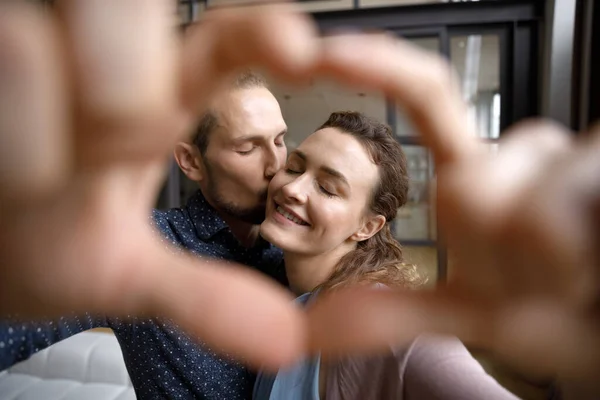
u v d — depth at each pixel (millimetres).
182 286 130
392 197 922
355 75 108
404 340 113
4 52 85
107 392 1687
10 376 1824
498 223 94
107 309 121
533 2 3021
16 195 95
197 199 957
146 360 759
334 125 946
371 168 893
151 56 93
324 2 3439
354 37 110
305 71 106
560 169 95
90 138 93
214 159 927
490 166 97
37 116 89
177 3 112
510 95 3201
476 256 96
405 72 106
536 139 102
